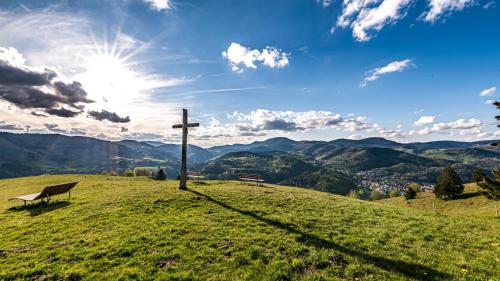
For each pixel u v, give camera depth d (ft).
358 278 36.86
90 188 121.80
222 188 107.96
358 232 55.98
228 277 36.65
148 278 35.88
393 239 52.65
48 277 36.37
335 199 98.63
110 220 61.11
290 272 37.99
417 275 37.73
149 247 45.11
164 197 82.94
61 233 53.57
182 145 104.68
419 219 71.26
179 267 38.99
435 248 49.52
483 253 48.01
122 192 95.96
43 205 82.89
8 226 60.64
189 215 65.16
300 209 74.23
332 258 42.57
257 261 40.73
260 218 63.21
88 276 36.52
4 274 36.86
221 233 51.85
